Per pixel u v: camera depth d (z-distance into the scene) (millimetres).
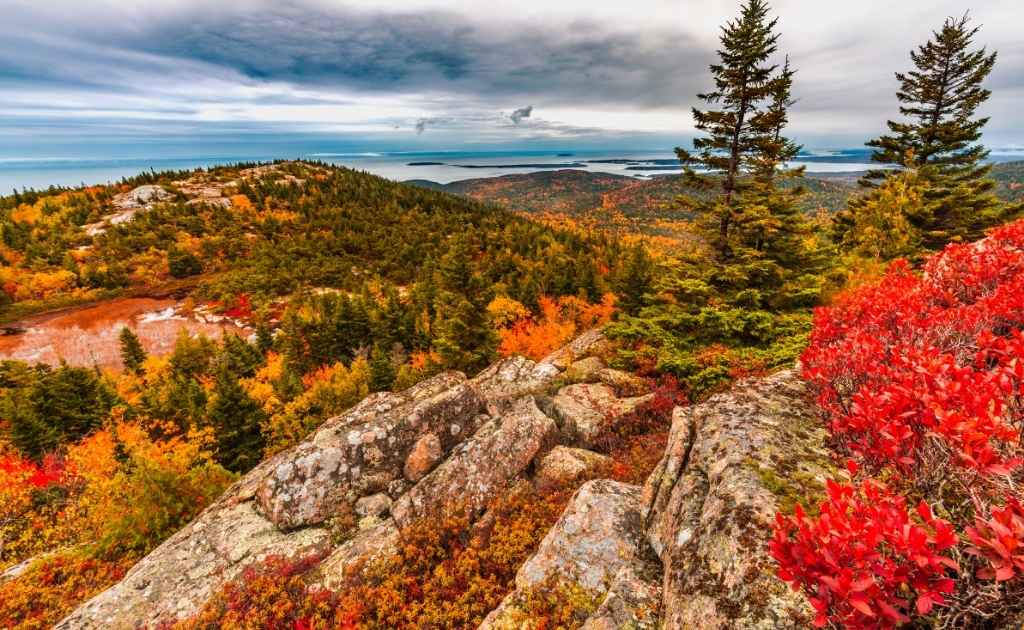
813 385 6367
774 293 14266
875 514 2604
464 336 32406
